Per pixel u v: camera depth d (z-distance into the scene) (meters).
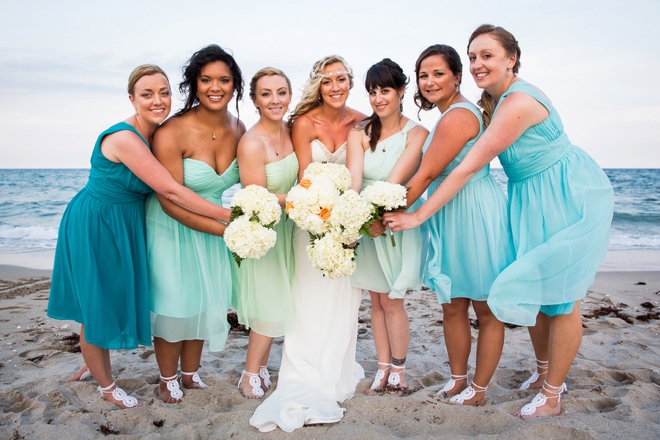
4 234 13.84
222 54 3.23
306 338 3.60
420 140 3.46
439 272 3.26
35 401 3.41
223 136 3.45
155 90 3.17
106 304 3.17
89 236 3.16
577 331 3.11
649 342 4.68
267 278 3.49
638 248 11.85
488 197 3.22
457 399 3.36
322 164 3.40
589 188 3.00
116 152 3.08
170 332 3.29
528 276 2.97
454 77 3.26
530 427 2.90
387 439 2.85
